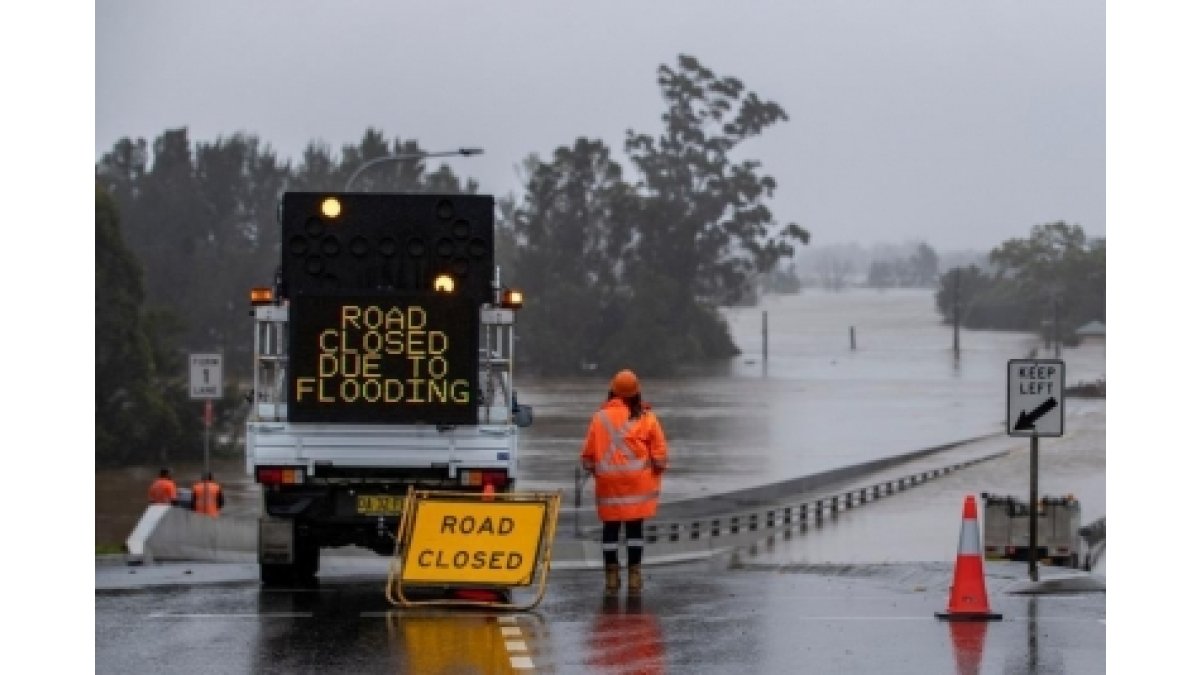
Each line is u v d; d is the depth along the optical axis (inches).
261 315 1854.1
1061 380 1889.8
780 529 5433.1
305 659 1358.3
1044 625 1552.7
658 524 4751.5
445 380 1838.1
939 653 1401.3
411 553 1664.6
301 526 1854.1
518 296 1878.7
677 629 1519.4
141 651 1389.0
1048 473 7411.4
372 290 1849.2
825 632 1505.9
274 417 1852.9
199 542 2679.6
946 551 4616.1
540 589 1651.1
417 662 1347.2
